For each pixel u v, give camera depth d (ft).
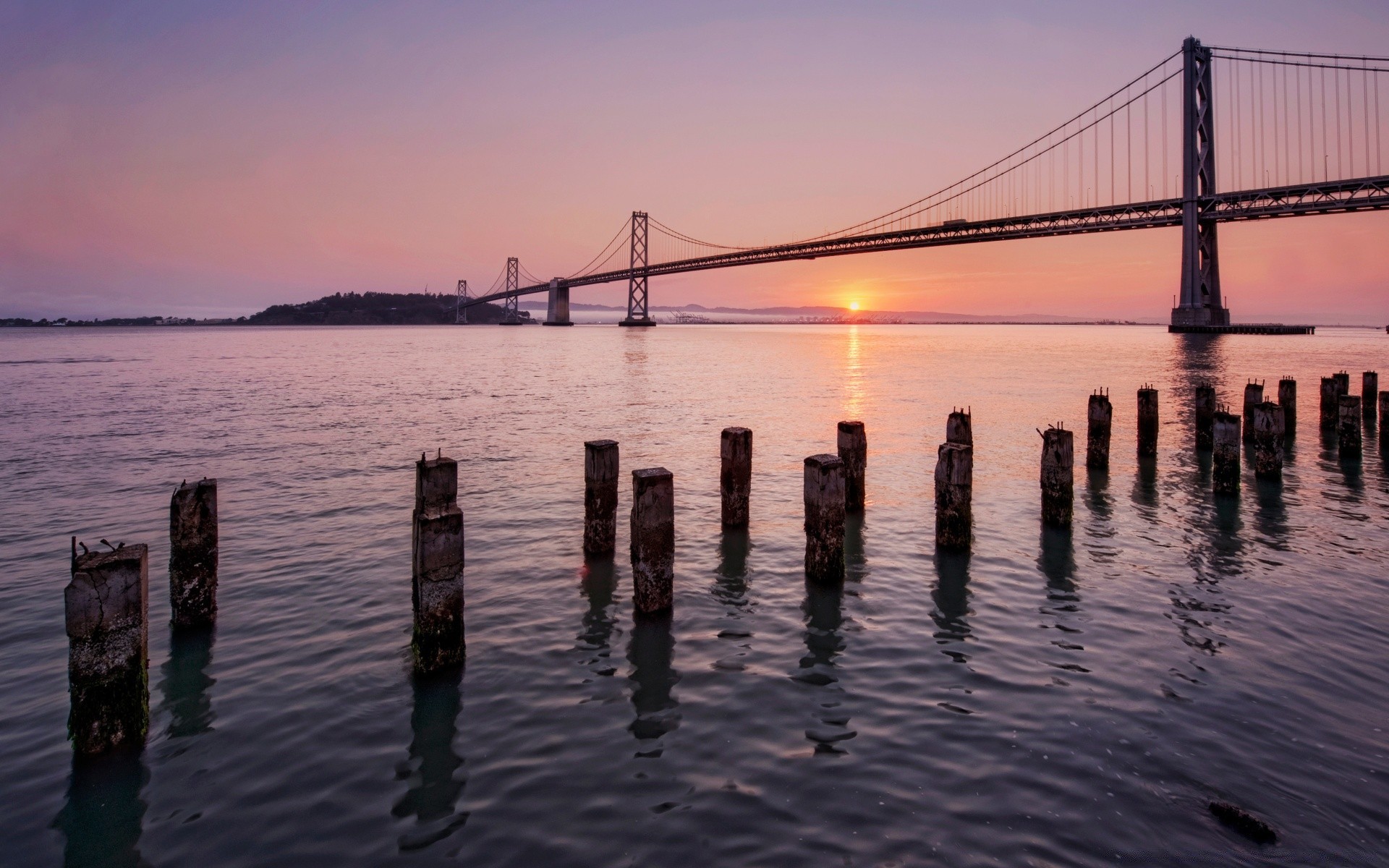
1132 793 16.05
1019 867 13.94
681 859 14.40
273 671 22.13
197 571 24.75
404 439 61.57
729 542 34.09
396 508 39.78
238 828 15.64
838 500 28.60
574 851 14.73
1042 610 26.27
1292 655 22.52
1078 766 17.03
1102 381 112.16
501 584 28.84
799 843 14.75
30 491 44.21
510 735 18.83
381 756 18.04
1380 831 14.80
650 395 96.68
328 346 274.77
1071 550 32.99
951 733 18.47
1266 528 36.32
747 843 14.79
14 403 89.04
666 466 50.19
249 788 16.90
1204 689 20.49
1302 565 30.83
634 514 25.90
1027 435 63.00
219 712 19.97
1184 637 23.95
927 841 14.71
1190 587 28.32
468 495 42.32
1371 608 26.20
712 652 23.31
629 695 20.71
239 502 40.93
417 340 349.20
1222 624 24.86
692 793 16.42
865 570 30.53
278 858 14.76
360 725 19.35
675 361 174.60
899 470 49.42
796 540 34.37
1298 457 53.93
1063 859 14.14
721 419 73.31
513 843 14.98
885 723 19.03
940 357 187.52
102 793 16.78
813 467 28.48
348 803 16.35
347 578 29.37
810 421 71.56
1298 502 41.32
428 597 21.48
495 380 122.01
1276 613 25.73
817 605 26.89
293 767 17.63
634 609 26.22
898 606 26.76
